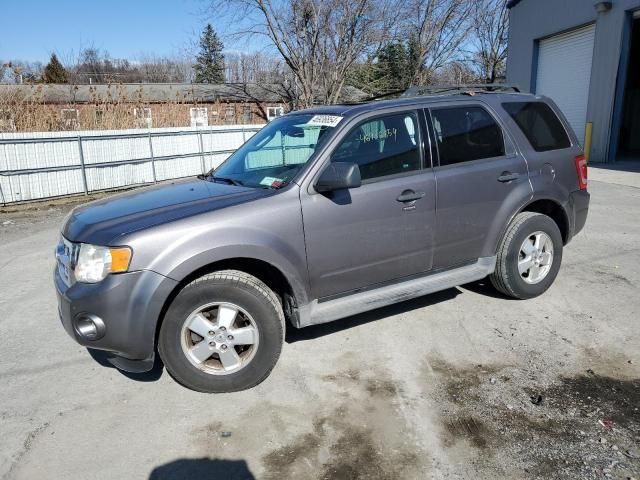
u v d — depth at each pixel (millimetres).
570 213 4672
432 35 26172
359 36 23406
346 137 3582
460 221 4023
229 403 3184
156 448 2781
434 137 3939
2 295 5367
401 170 3775
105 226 3125
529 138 4430
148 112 18969
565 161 4605
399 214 3715
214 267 3250
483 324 4133
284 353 3779
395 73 27859
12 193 12164
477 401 3088
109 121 17078
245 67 32438
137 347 3025
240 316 3266
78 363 3781
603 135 14703
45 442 2854
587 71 15797
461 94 4312
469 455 2625
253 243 3166
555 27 16891
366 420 2951
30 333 4344
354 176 3258
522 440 2719
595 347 3689
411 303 4613
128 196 3850
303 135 3771
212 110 26953
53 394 3359
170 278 2990
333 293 3607
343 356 3705
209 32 36094
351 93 27844
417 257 3900
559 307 4402
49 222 9953
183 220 3080
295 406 3119
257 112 29797
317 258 3438
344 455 2666
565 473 2465
